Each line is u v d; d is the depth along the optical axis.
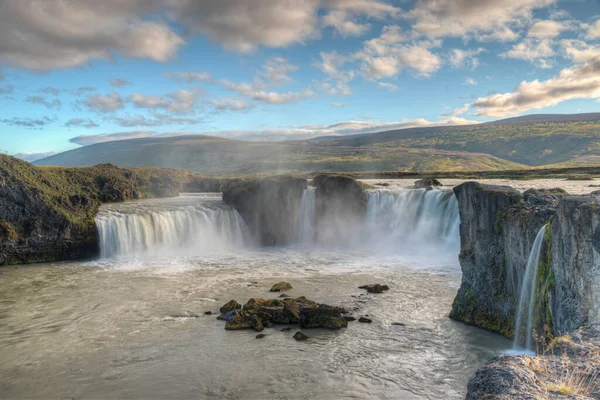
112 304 34.47
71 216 54.12
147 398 20.33
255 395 20.38
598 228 15.86
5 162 55.25
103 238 54.12
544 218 23.16
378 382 21.38
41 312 32.81
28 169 57.47
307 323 28.81
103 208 62.78
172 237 58.00
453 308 30.25
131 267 47.97
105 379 22.20
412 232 59.06
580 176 99.44
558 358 10.77
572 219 17.55
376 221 61.88
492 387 9.40
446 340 26.20
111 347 26.17
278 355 24.62
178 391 20.86
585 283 16.61
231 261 51.03
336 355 24.48
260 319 29.56
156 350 25.59
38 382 22.05
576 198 18.41
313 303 32.16
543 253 21.30
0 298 36.66
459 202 32.53
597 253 16.19
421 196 58.72
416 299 34.41
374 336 27.08
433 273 43.09
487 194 28.69
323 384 21.27
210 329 28.81
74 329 29.23
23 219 51.59
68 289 39.06
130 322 30.36
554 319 19.38
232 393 20.61
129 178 81.25
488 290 28.16
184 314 31.84
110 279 42.44
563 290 18.41
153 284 40.22
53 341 27.25
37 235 51.47
